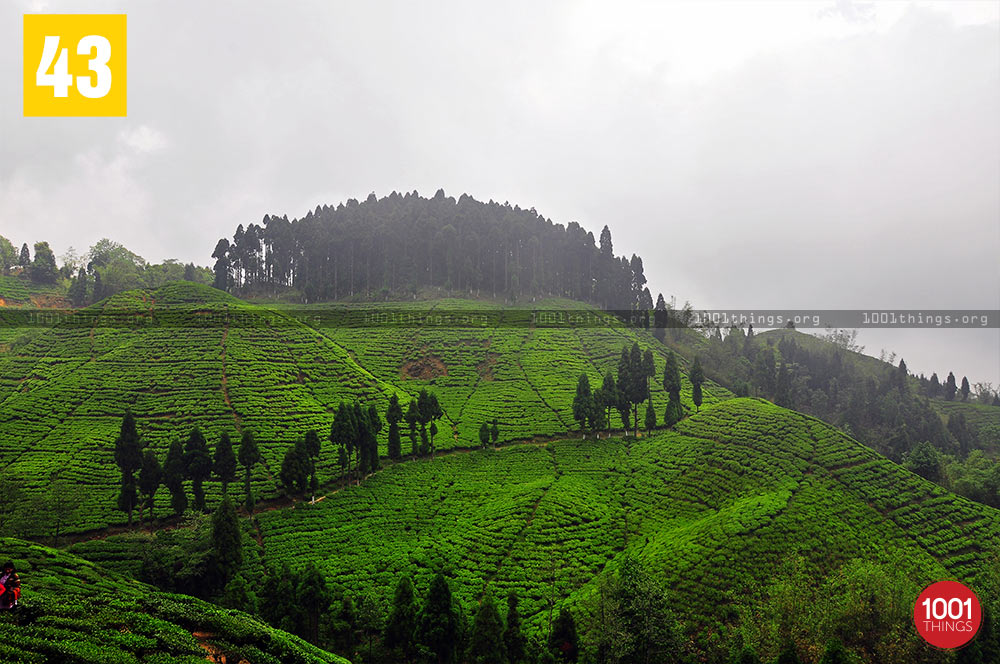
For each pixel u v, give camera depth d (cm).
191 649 3988
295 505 8894
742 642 5669
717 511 8912
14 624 3728
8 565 4025
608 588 5950
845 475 9750
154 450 9944
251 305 17862
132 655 3600
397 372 15612
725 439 11106
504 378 15300
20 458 9381
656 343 19275
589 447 11594
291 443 10575
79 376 12181
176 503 8081
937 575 7569
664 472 10250
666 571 7006
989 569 7638
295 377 13350
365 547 7850
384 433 11744
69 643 3519
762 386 18825
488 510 8950
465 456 11156
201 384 12206
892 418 18262
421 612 5650
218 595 6544
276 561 7406
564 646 5503
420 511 8956
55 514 7612
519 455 11206
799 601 5972
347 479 9762
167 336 14212
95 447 9762
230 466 8531
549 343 17712
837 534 8056
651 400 13775
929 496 9575
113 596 5209
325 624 5941
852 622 5753
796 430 11131
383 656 5725
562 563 7569
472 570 7362
